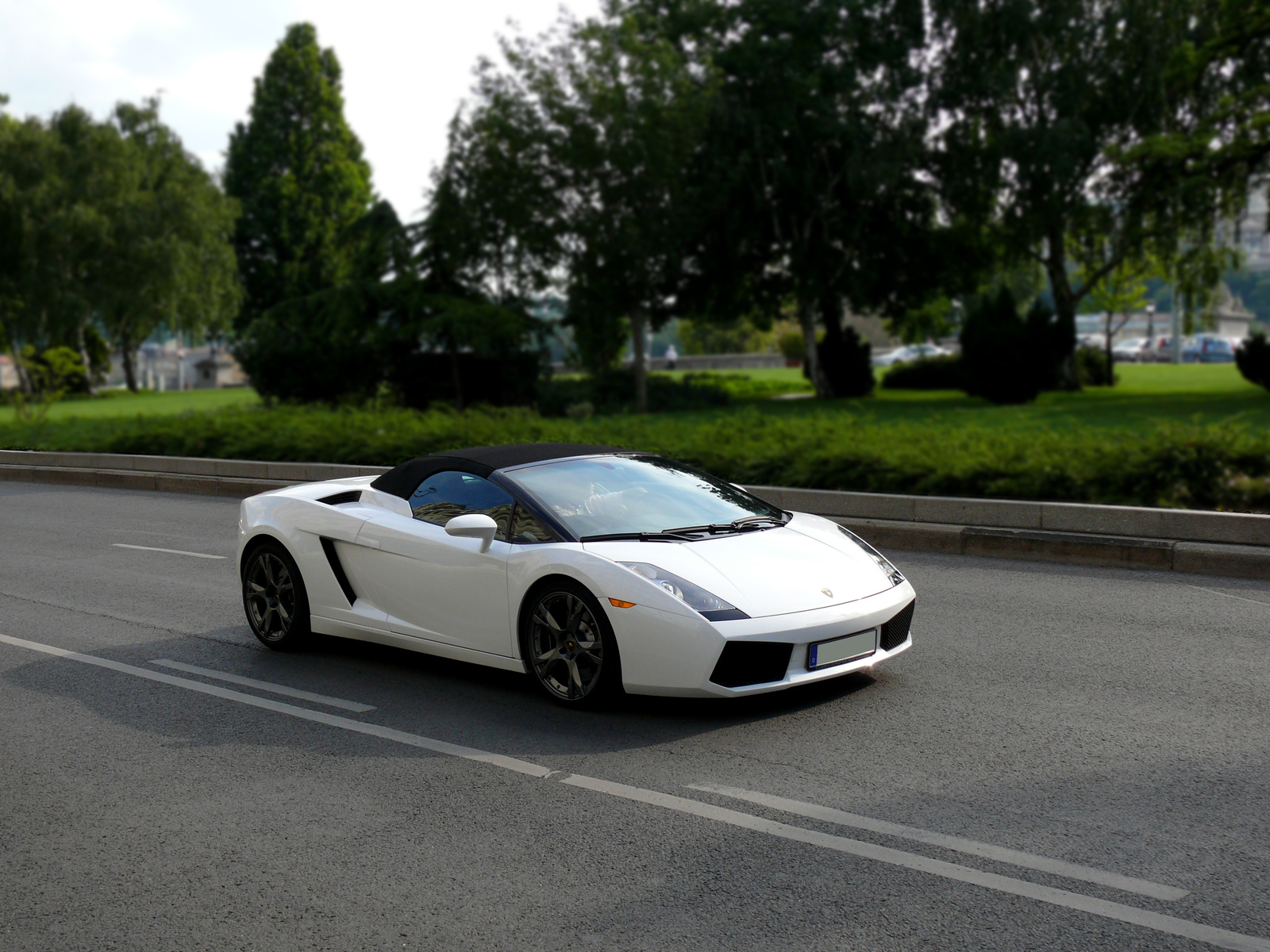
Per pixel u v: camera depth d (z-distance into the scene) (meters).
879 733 5.22
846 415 17.06
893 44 37.91
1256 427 23.22
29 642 7.55
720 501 6.46
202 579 9.88
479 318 35.72
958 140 38.72
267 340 37.31
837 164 40.12
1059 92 36.66
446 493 6.46
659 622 5.24
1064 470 11.97
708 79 37.06
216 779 4.88
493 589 5.94
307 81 72.94
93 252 54.16
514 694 6.04
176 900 3.73
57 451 21.45
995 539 10.30
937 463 12.84
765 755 4.95
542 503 6.02
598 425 19.23
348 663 6.83
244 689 6.30
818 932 3.35
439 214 37.09
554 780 4.73
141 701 6.10
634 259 36.59
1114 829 4.05
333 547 6.84
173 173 57.84
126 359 66.50
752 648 5.18
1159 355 76.12
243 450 19.31
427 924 3.50
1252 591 8.46
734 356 83.38
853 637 5.47
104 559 11.10
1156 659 6.51
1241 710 5.49
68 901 3.75
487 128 35.50
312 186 72.00
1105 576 9.23
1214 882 3.60
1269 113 31.39
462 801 4.54
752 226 39.81
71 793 4.75
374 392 38.06
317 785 4.77
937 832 4.07
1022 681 6.09
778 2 37.75
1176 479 11.42
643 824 4.23
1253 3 31.11
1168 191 34.31
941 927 3.36
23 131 53.47
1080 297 39.75
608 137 35.50
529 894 3.68
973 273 42.28
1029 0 35.91
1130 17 35.62
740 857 3.91
